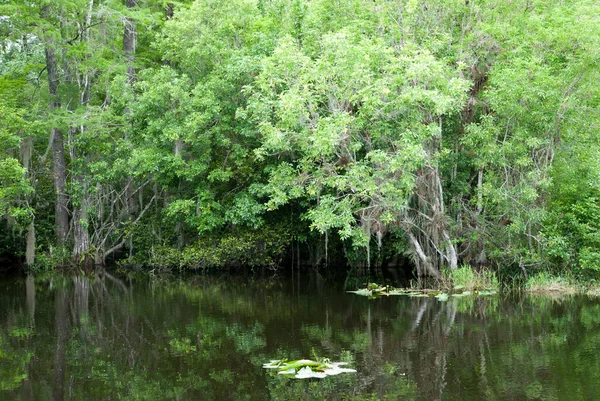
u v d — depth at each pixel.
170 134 19.91
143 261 24.92
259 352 9.75
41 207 26.48
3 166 20.64
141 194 25.44
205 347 10.20
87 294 17.72
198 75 21.64
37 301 16.22
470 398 7.25
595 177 16.23
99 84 25.67
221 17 20.98
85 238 25.56
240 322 12.46
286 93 16.45
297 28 18.92
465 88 15.07
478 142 16.75
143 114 21.34
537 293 15.85
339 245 24.61
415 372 8.38
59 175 25.67
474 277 16.58
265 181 21.17
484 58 17.38
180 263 23.23
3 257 27.58
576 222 16.08
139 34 27.39
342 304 14.62
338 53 15.38
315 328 11.60
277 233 22.53
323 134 14.66
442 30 17.36
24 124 22.31
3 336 11.41
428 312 13.19
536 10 16.84
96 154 25.25
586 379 7.96
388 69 15.43
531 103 15.39
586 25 14.71
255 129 19.33
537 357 9.09
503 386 7.68
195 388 7.90
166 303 15.49
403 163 15.20
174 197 23.17
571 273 16.53
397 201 15.62
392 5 17.53
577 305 13.80
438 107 14.42
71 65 25.41
